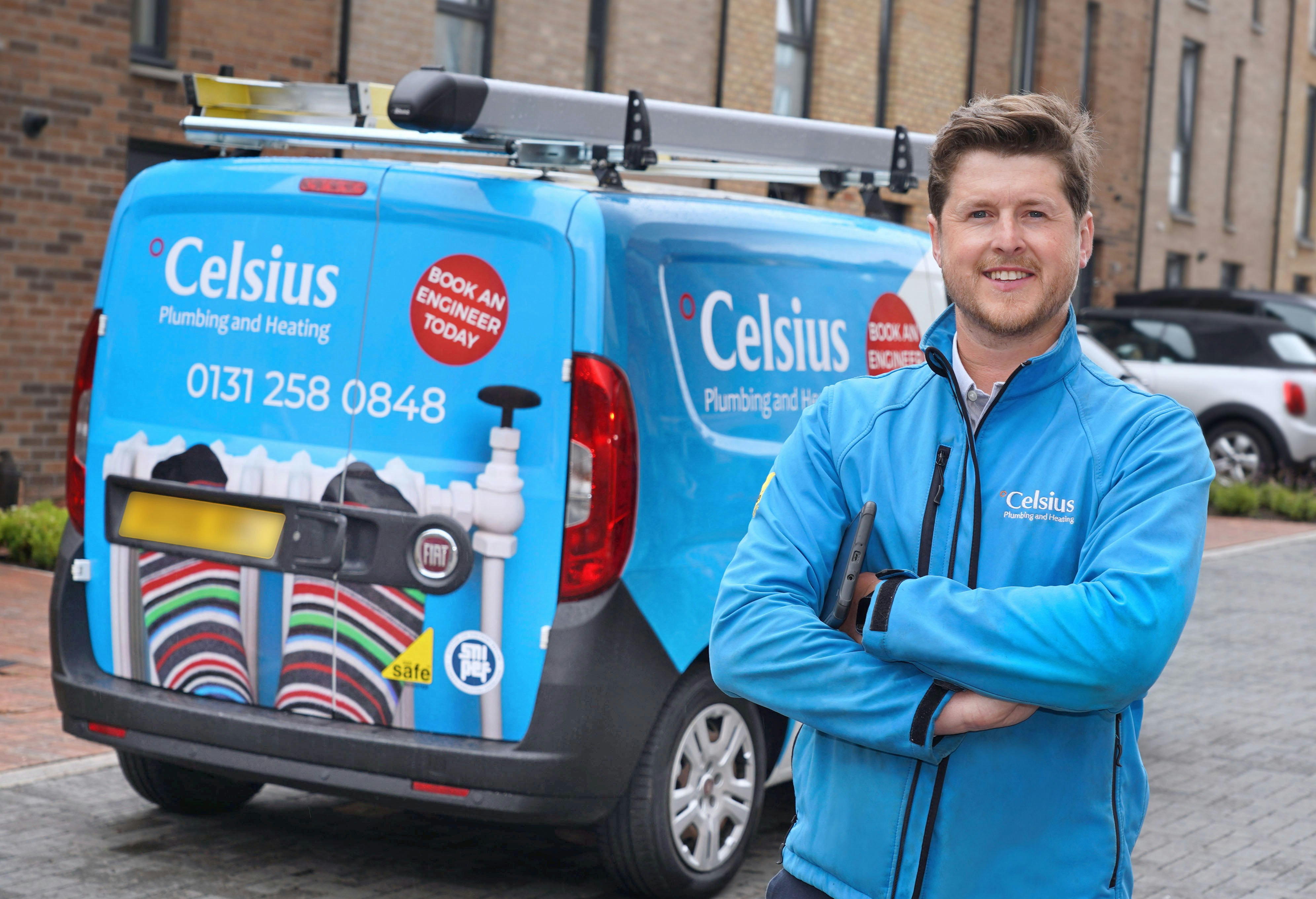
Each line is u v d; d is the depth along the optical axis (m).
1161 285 25.61
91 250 10.46
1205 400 16.00
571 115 3.96
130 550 4.31
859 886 1.98
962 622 1.80
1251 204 28.50
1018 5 20.94
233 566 4.15
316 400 4.09
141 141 11.04
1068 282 1.96
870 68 17.66
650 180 5.64
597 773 3.90
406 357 4.01
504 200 3.95
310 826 4.91
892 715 1.84
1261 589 11.04
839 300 4.86
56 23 10.09
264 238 4.18
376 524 3.99
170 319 4.30
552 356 3.89
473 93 3.69
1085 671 1.76
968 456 1.98
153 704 4.17
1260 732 6.91
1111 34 23.11
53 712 5.99
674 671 4.06
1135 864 5.01
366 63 12.13
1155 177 25.11
